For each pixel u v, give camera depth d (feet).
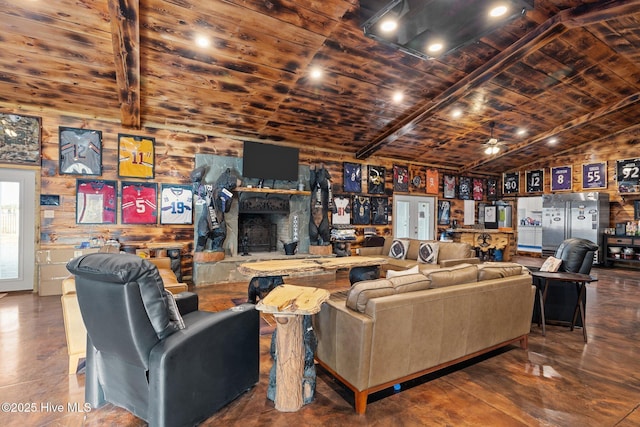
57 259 14.33
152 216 16.93
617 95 17.85
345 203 23.21
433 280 7.65
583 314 10.33
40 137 14.66
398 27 9.32
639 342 10.07
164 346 5.38
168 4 9.59
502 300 8.71
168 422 5.27
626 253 23.34
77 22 10.02
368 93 15.55
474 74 14.40
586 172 26.11
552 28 11.69
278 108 16.20
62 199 15.10
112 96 14.06
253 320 7.20
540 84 16.14
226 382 6.47
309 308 6.10
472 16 8.71
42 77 12.46
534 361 8.77
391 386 7.04
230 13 10.07
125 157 16.29
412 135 21.50
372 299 6.48
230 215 18.61
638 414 6.41
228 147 18.84
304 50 12.04
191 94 14.26
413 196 26.96
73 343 7.70
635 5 10.28
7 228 14.73
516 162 29.50
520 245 30.63
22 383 7.25
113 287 5.26
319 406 6.66
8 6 9.30
